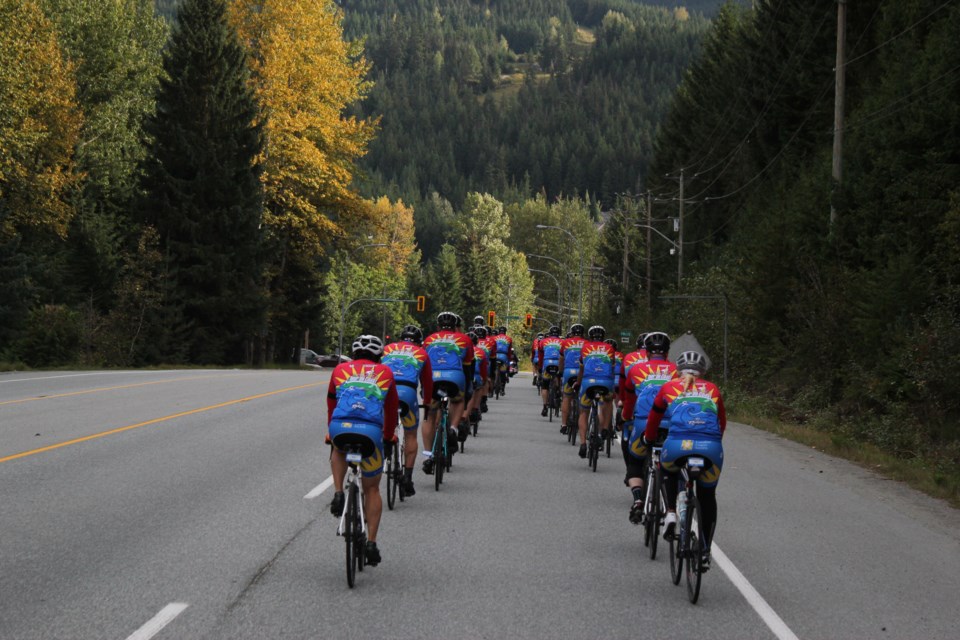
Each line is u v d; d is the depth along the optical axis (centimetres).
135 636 571
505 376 3092
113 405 2053
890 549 876
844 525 991
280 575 724
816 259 2644
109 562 749
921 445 1695
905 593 717
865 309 2112
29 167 4059
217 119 4862
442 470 1173
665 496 778
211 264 4812
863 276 2334
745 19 5700
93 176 5056
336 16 5466
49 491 1047
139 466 1241
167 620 604
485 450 1582
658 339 901
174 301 4756
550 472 1331
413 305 12519
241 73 5031
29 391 2372
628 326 5362
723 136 5538
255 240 5000
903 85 2497
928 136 2252
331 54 5384
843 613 659
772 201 3631
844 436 1884
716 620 635
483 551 824
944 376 1775
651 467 872
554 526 943
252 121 5216
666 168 7044
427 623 610
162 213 4831
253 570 737
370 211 5784
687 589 693
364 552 726
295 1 5234
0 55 3784
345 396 736
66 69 4269
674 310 4109
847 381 2262
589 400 1373
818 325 2438
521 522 959
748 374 3075
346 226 5816
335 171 5431
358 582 711
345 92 5416
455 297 12569
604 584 723
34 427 1622
